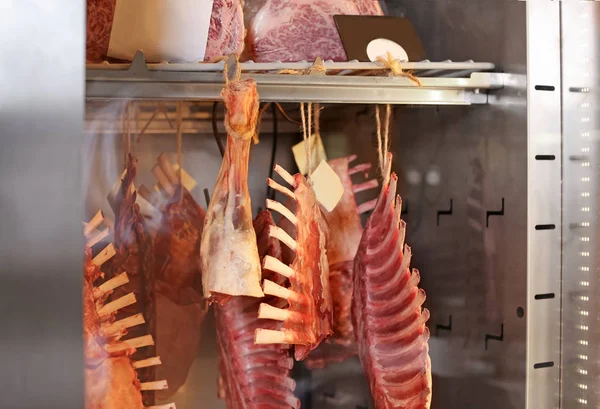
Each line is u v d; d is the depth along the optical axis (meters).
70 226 0.93
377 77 1.33
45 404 0.95
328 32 1.46
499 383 1.41
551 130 1.35
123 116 1.28
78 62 0.92
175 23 1.24
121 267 1.32
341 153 1.78
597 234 1.34
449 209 1.55
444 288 1.58
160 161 1.51
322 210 1.54
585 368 1.35
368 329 1.36
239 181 1.20
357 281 1.39
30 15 0.96
